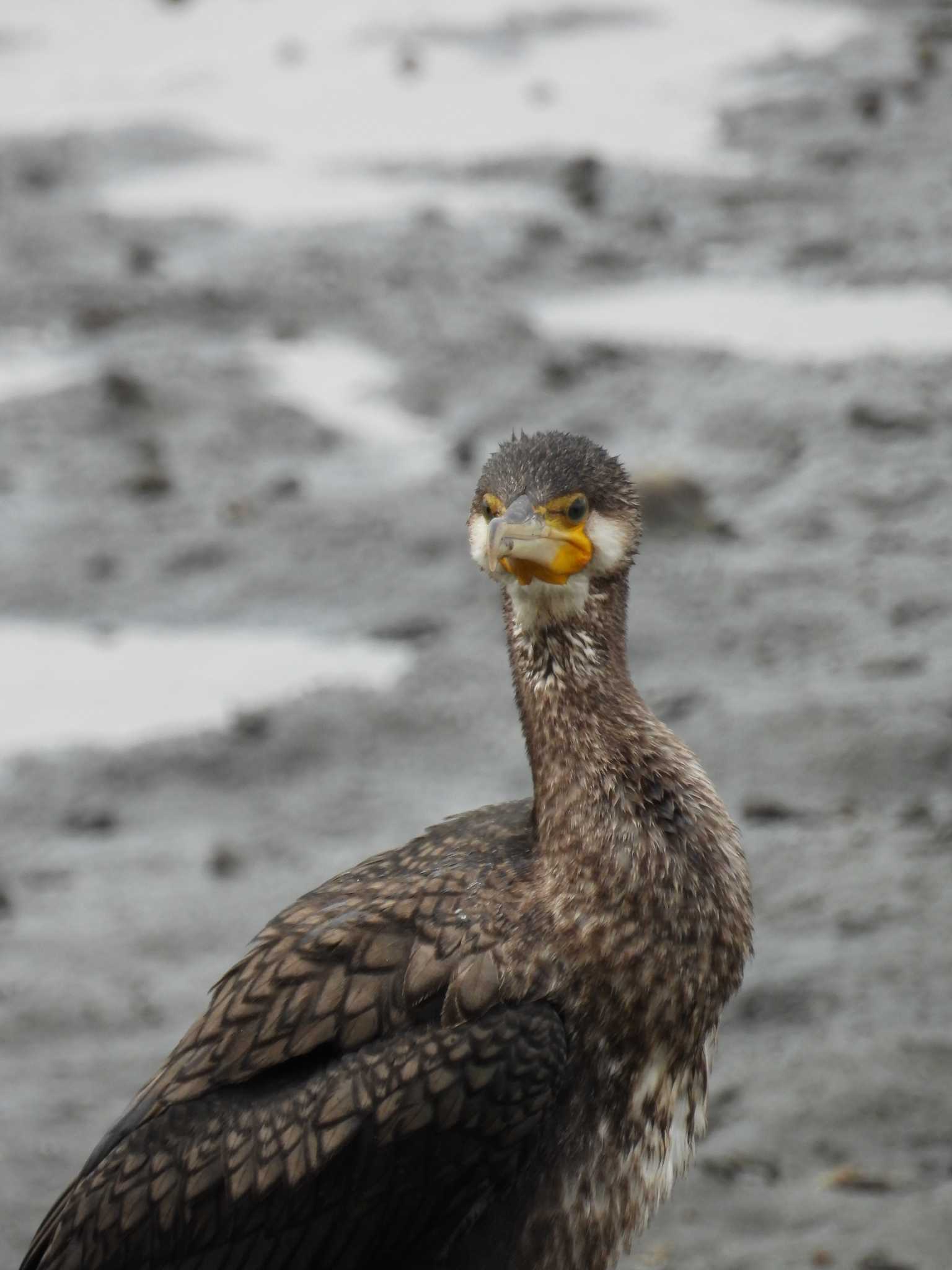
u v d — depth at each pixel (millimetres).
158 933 10891
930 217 21281
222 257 21797
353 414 18312
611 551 6652
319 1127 6098
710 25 29172
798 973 9703
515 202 22938
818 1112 8633
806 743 12070
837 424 16797
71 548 16156
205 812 12375
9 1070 9656
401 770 12641
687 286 20500
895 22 28625
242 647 14508
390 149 25094
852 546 14867
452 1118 6125
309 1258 6168
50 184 24797
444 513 16047
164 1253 6121
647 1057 6258
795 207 22172
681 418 17391
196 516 16500
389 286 20719
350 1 31547
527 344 19250
